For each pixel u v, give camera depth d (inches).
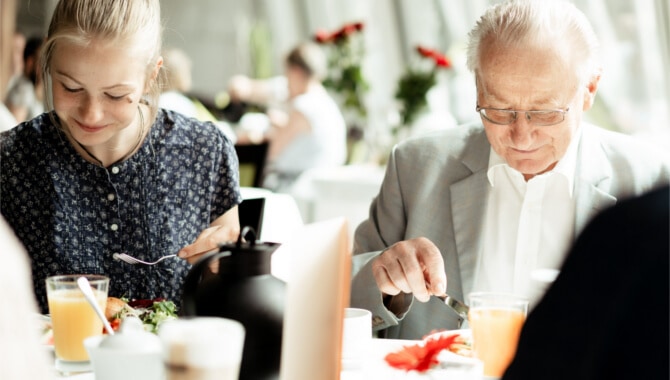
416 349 50.1
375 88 278.7
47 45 67.4
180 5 308.5
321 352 43.8
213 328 40.1
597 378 29.9
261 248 48.6
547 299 32.1
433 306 76.0
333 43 187.2
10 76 162.1
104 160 76.5
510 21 68.2
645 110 207.0
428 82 175.3
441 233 77.8
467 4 262.5
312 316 43.6
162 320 59.8
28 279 30.9
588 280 30.9
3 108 129.5
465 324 74.5
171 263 78.4
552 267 74.7
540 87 66.9
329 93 254.5
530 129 68.2
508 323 52.4
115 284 77.7
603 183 75.1
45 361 30.6
